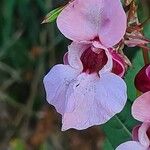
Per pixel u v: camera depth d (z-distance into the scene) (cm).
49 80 17
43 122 36
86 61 17
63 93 17
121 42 16
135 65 19
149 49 17
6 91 36
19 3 34
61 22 16
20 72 35
